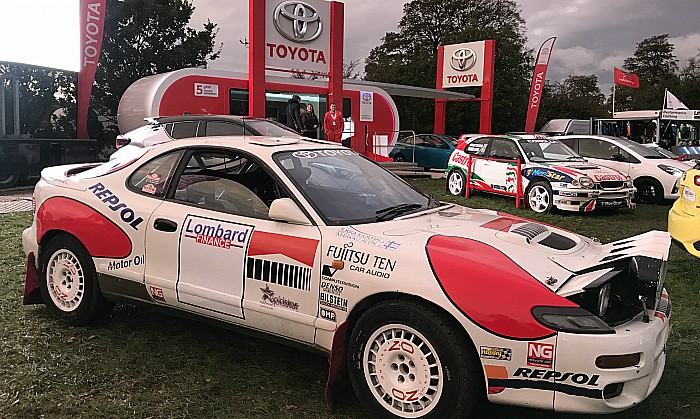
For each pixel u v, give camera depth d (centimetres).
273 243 357
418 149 2348
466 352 296
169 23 3052
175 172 420
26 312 495
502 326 287
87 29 1797
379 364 322
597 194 1106
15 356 405
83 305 449
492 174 1310
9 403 341
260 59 1675
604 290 299
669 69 6788
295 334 352
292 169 388
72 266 454
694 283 612
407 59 4794
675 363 409
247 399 352
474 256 312
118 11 2870
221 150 408
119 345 427
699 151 1992
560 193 1124
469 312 292
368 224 357
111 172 453
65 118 2725
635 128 2127
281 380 379
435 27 4944
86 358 404
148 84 1655
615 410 281
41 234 461
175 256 398
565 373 279
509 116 4534
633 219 1101
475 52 2556
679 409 340
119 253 424
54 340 434
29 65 1612
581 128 2902
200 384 370
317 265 339
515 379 288
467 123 4538
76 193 452
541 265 313
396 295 317
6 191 1491
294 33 1753
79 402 344
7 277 604
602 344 276
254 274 363
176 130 1068
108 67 2920
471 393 296
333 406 344
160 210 410
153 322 475
